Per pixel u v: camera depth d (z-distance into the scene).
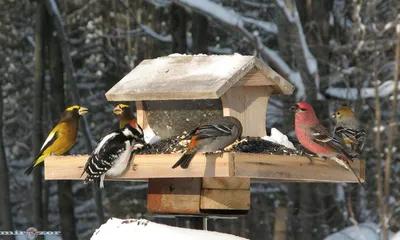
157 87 8.54
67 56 21.17
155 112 9.01
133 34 22.23
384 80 18.95
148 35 22.59
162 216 8.73
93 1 22.52
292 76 17.78
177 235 7.10
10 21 24.39
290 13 17.61
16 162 26.48
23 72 25.50
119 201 24.50
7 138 26.36
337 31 19.97
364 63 18.62
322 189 19.23
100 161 7.86
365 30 18.73
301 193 19.58
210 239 6.97
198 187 8.23
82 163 8.32
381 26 19.11
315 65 17.61
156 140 8.70
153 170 7.84
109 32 23.75
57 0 23.20
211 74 8.52
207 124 7.61
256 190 22.56
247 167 7.55
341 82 19.61
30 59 25.36
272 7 21.70
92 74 24.66
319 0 18.69
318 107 17.80
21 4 24.25
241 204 8.35
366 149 19.95
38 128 21.08
